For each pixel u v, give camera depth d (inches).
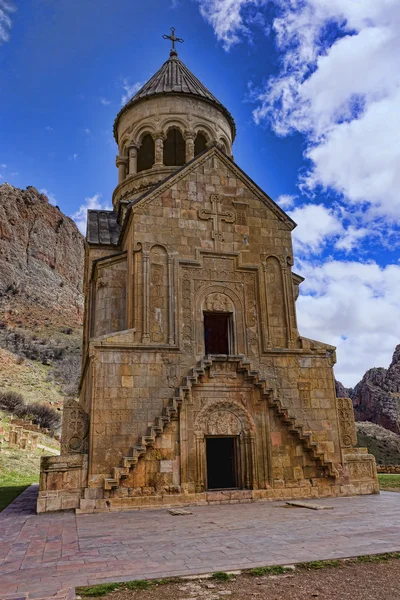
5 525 553.3
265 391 780.6
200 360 794.8
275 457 768.3
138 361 760.3
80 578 315.6
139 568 336.2
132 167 1176.8
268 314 863.7
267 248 896.9
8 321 5054.1
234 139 1322.6
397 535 432.5
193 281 839.7
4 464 1321.4
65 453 706.2
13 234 6619.1
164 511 651.5
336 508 628.4
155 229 843.4
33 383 3575.3
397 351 5378.9
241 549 386.0
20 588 296.4
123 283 926.4
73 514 641.0
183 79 1261.1
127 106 1218.6
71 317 5949.8
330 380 845.2
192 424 746.8
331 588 288.7
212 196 891.4
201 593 282.4
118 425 721.6
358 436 3107.8
